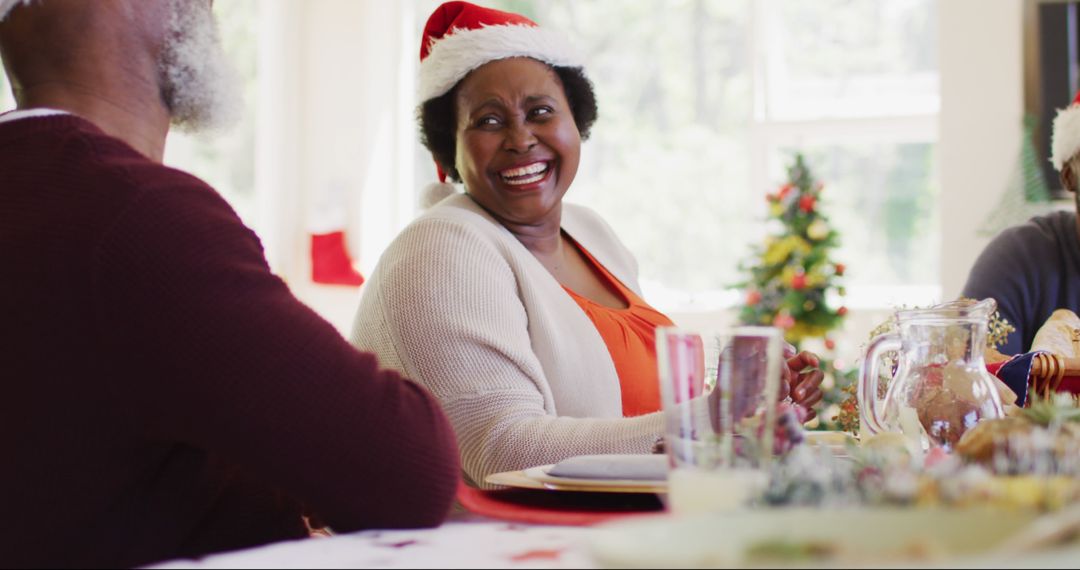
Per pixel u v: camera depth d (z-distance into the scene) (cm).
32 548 89
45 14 102
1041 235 249
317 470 88
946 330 113
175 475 94
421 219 166
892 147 502
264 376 87
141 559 92
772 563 56
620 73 533
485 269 158
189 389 87
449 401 147
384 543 82
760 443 77
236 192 550
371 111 547
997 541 59
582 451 135
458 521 96
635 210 531
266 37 549
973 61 473
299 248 554
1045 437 81
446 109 193
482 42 183
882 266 501
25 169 93
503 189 185
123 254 87
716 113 524
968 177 473
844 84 511
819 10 513
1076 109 241
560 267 196
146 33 106
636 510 99
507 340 153
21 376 89
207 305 87
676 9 529
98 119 104
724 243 521
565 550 78
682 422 77
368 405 90
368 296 162
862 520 60
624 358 179
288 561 74
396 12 554
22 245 90
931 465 86
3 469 89
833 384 369
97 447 89
